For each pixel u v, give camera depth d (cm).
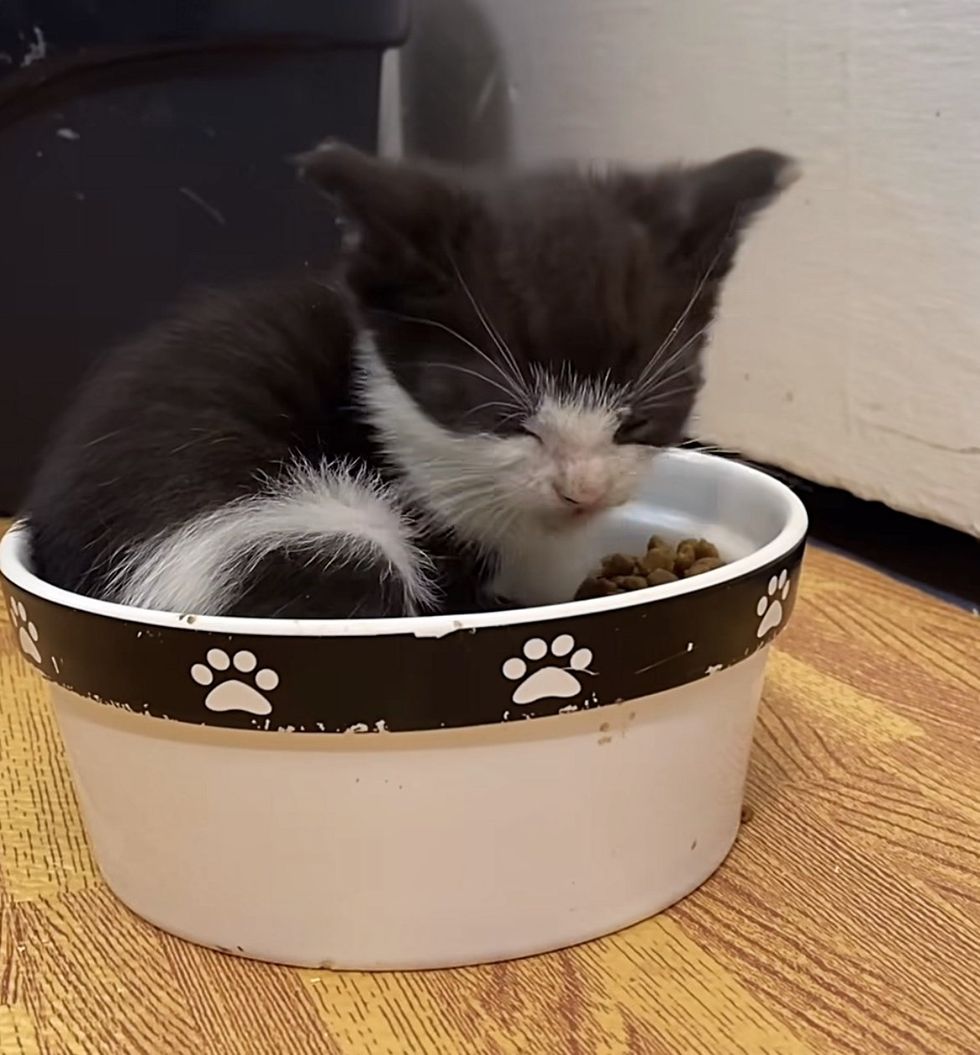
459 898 23
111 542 27
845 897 26
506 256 27
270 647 21
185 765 23
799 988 23
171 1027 22
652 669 23
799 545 26
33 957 24
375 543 28
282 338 30
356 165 27
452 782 22
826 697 35
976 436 41
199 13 52
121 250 55
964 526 42
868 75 42
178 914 25
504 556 31
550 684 22
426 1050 22
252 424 29
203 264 56
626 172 30
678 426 30
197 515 27
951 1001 22
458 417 28
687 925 25
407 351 28
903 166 42
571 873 24
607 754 23
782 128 46
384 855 23
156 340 31
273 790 23
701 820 26
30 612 24
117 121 53
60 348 55
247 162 55
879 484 45
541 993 23
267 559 26
